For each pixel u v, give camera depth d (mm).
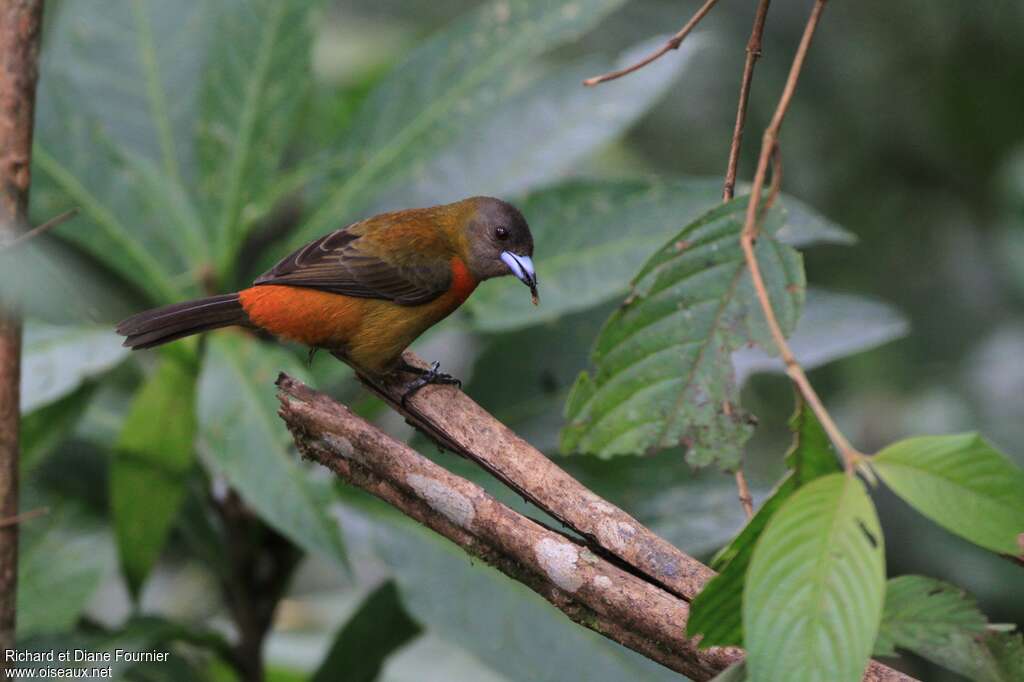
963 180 13234
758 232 5207
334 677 8328
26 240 4797
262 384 7402
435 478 5473
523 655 7441
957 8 12953
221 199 8781
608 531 5508
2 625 6457
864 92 13156
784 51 13164
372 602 8312
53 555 8203
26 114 6488
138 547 8109
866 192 13219
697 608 4371
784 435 12367
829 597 3787
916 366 12398
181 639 7906
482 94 9070
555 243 8273
